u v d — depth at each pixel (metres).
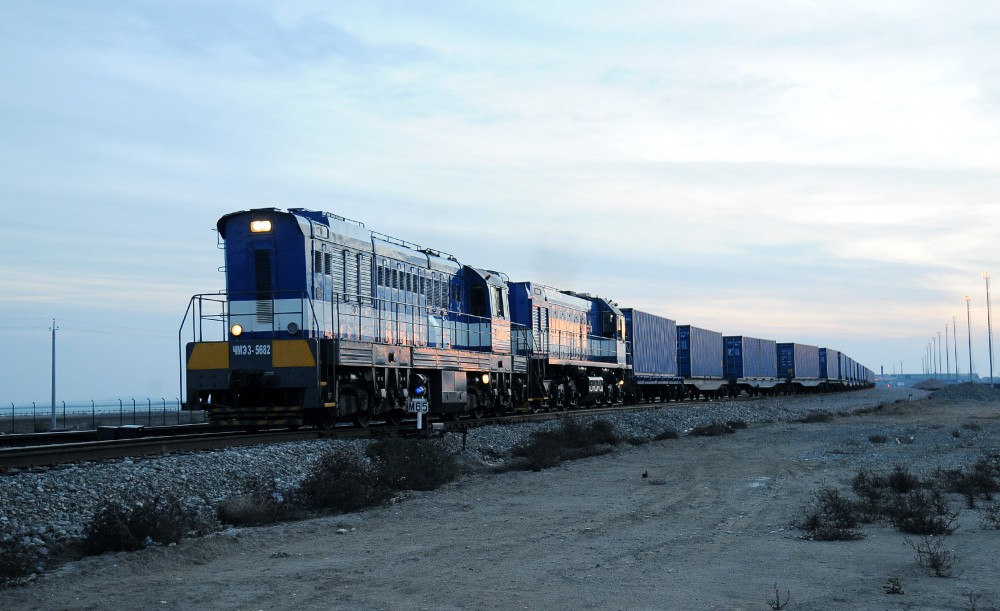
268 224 22.42
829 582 9.66
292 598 9.01
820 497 15.65
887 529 13.14
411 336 27.27
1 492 12.52
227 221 22.88
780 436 32.34
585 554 11.37
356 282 24.53
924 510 13.95
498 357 32.09
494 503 16.27
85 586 9.63
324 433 21.55
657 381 54.91
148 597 9.08
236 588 9.46
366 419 24.28
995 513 14.10
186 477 15.10
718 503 16.03
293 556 11.34
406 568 10.50
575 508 15.59
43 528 11.85
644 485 18.78
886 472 20.42
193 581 9.84
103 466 14.86
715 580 9.77
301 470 17.17
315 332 22.19
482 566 10.61
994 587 9.38
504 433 26.36
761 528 13.30
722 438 31.47
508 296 34.31
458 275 31.39
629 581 9.73
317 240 22.80
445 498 16.72
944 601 8.77
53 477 13.70
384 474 17.36
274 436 20.55
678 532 13.03
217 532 12.83
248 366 21.66
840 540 12.23
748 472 21.00
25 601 8.99
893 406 55.09
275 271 22.30
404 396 25.70
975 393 72.75
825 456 24.78
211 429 26.75
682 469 21.69
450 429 25.59
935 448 26.73
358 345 23.03
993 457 23.06
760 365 75.81
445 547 11.92
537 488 18.28
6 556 10.46
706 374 65.50
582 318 44.12
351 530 13.36
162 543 11.74
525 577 9.97
